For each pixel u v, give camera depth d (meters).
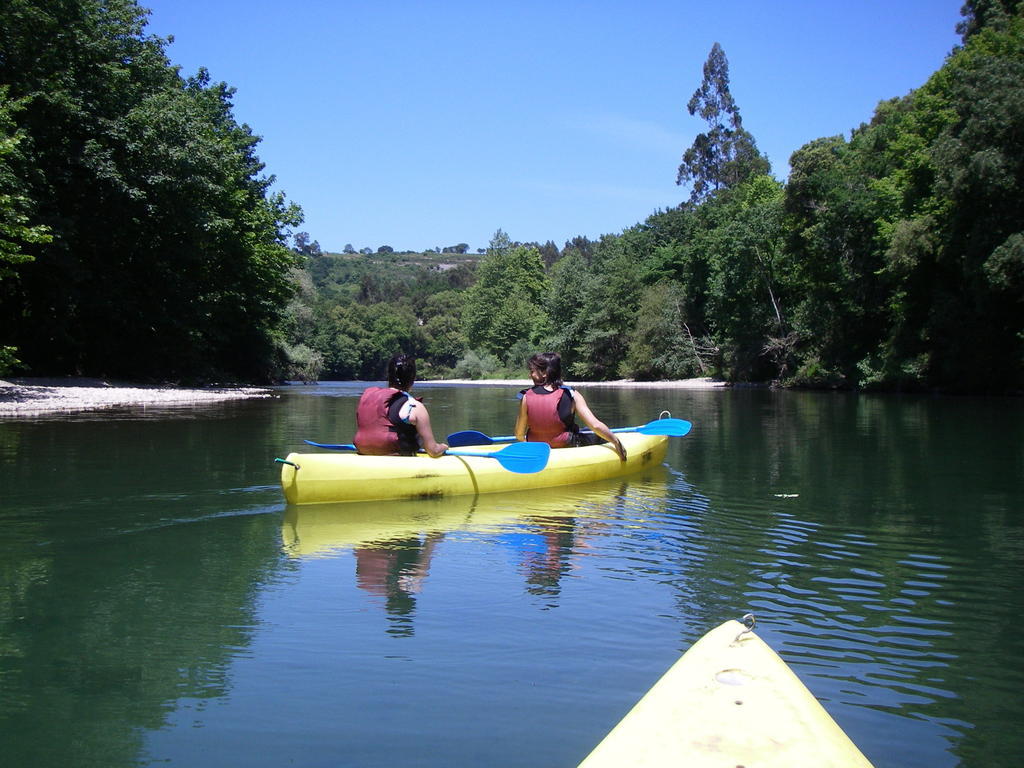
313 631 3.11
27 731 2.31
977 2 33.25
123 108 21.48
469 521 5.22
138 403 17.62
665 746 1.84
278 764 2.14
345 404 18.41
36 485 6.29
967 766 2.17
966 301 24.56
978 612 3.40
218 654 2.88
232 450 8.58
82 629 3.13
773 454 8.91
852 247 31.30
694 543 4.62
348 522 5.16
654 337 48.41
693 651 2.38
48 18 18.75
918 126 28.19
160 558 4.21
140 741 2.26
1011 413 16.05
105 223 21.70
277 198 32.84
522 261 79.19
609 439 7.14
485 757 2.18
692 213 60.25
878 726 2.39
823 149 32.44
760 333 38.28
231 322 31.05
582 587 3.72
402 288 136.62
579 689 2.59
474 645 2.96
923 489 6.48
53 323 21.80
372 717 2.41
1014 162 21.53
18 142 15.53
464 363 69.81
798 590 3.70
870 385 28.75
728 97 61.25
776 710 2.01
